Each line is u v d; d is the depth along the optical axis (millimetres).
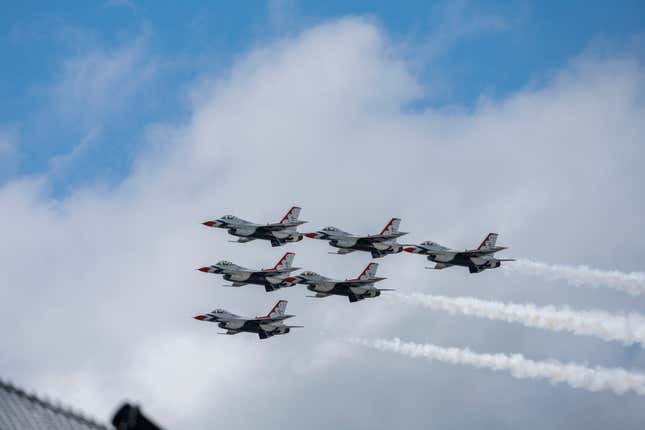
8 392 173125
